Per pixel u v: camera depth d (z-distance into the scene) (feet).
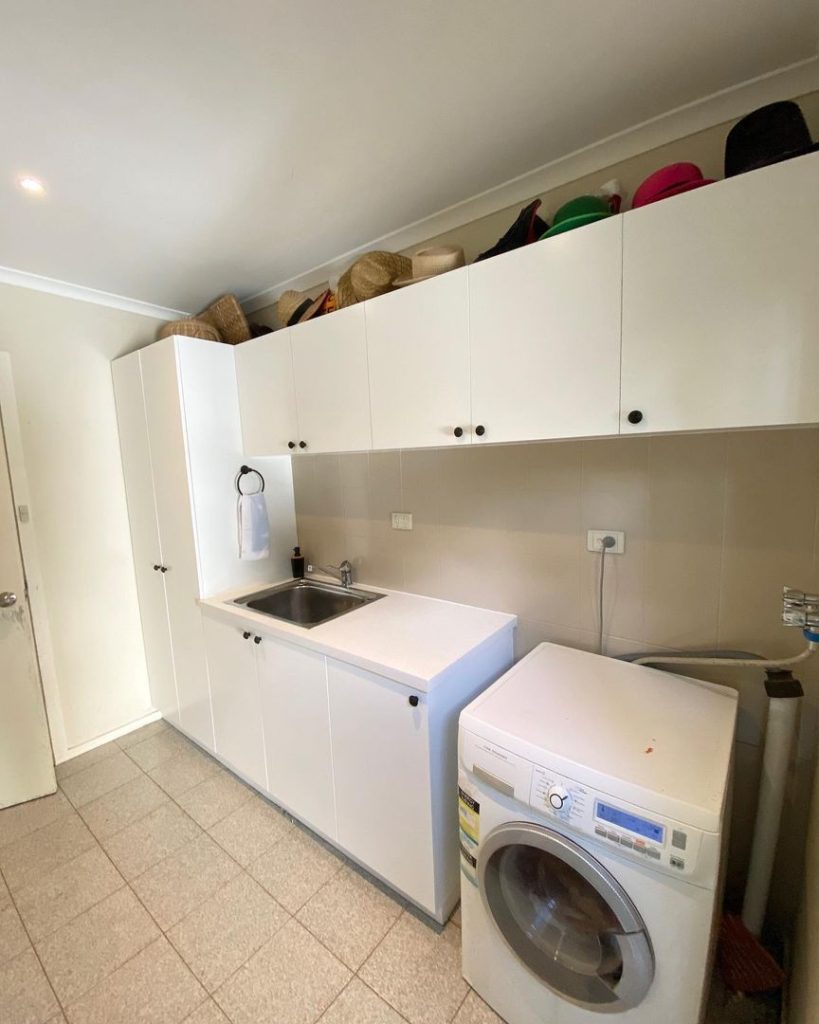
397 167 4.81
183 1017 4.06
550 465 5.31
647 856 2.91
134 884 5.40
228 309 7.48
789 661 3.83
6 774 6.64
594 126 4.34
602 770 3.18
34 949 4.67
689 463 4.43
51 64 3.33
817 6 3.16
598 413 3.85
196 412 6.86
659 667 4.78
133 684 8.52
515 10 3.11
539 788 3.35
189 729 7.86
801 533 3.97
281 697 5.94
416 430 5.05
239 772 7.04
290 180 4.93
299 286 7.60
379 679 4.72
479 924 3.98
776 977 3.87
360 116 4.06
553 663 4.84
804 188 2.93
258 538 7.53
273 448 6.86
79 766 7.57
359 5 3.02
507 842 3.54
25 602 6.74
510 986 3.84
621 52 3.51
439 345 4.75
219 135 4.19
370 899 5.15
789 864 4.27
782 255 3.03
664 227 3.42
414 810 4.66
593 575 5.13
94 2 2.90
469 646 5.02
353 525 7.49
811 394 3.04
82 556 7.76
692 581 4.52
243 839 6.04
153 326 8.43
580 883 3.58
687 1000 2.96
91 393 7.73
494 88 3.81
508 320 4.26
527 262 4.09
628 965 3.09
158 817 6.45
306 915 4.97
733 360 3.26
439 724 4.50
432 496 6.44
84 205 5.16
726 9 3.17
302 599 7.72
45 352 7.20
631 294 3.60
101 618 8.04
